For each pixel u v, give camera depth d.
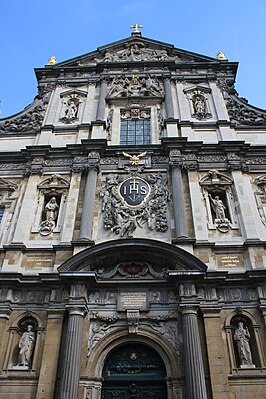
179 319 16.45
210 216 19.86
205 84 27.44
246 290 17.06
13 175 22.31
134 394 15.52
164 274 17.70
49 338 15.83
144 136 24.50
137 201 20.36
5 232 19.70
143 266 18.17
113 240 17.56
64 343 15.84
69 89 27.50
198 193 20.48
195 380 14.10
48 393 14.53
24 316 16.81
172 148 22.28
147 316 16.62
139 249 17.67
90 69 28.67
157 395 15.47
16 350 16.23
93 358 15.73
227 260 18.11
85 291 16.78
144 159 22.31
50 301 16.78
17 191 21.56
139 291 17.31
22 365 15.57
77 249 18.23
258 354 15.48
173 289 17.34
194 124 24.23
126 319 16.59
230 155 22.17
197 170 21.58
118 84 27.25
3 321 16.47
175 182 20.72
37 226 19.89
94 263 17.80
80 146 22.56
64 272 16.61
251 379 14.83
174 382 15.09
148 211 19.92
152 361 16.20
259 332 15.95
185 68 28.58
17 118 25.91
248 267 17.80
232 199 20.55
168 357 15.79
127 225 19.25
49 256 18.55
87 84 27.69
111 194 20.78
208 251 18.14
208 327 15.82
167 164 22.06
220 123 24.06
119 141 24.20
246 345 15.64
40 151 22.62
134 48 30.62
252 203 20.31
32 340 16.27
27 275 17.48
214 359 14.99
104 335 16.28
